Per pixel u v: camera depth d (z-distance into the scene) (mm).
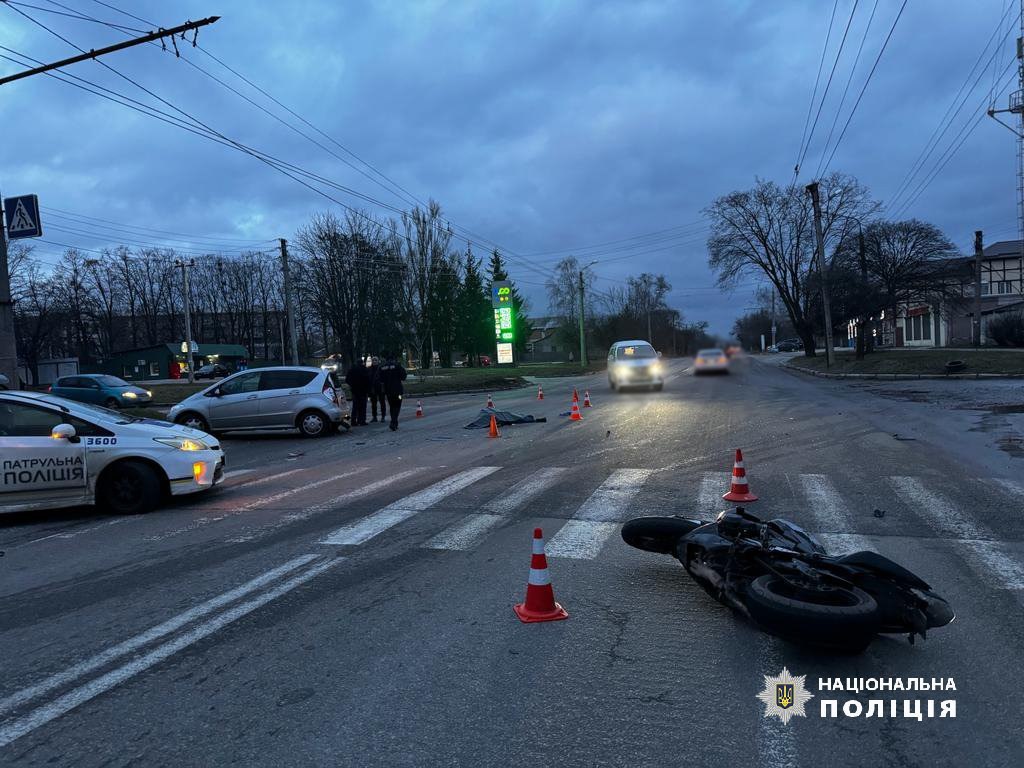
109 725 3102
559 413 18125
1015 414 14484
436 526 6547
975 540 5688
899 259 33625
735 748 2842
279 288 76750
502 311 58875
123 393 24484
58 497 7328
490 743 2895
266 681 3496
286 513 7301
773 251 44250
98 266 74312
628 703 3215
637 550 5668
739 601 3922
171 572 5348
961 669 3498
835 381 27656
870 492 7598
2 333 16812
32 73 11164
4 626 4312
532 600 4262
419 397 30000
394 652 3809
